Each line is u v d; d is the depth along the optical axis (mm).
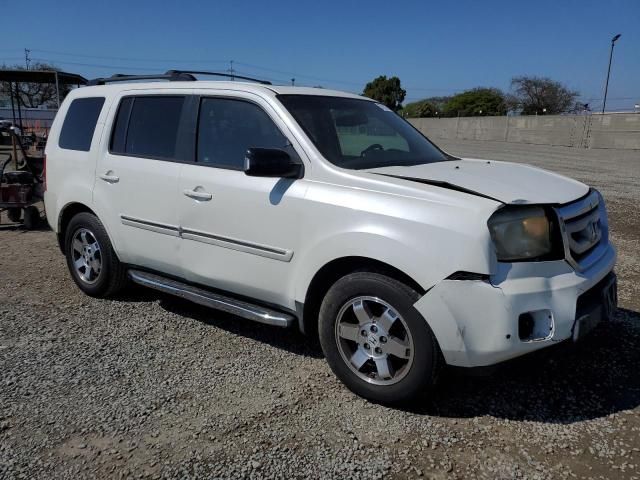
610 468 2771
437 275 2980
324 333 3510
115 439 2980
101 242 4906
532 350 2996
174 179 4219
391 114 4812
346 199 3338
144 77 4887
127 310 4895
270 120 3840
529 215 3080
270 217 3658
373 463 2803
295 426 3119
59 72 12328
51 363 3846
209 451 2887
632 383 3621
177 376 3688
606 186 13523
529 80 74500
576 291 3086
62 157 5207
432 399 3412
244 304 3973
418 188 3213
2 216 9586
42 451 2873
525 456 2869
